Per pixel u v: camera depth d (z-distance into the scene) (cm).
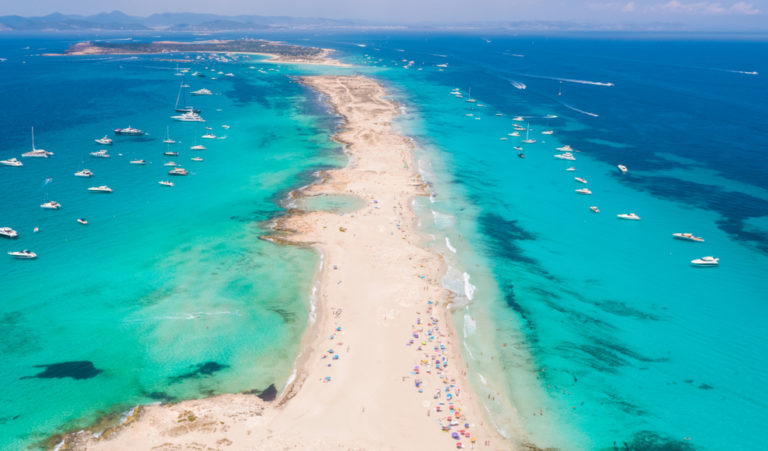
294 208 8188
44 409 4128
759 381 4719
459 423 4128
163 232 7319
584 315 5684
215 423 4025
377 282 6116
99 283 5988
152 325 5253
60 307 5500
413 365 4759
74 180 9175
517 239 7494
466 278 6325
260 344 5019
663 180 10175
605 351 5094
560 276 6500
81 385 4403
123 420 4047
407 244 7094
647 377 4750
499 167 10775
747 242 7525
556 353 5041
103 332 5122
